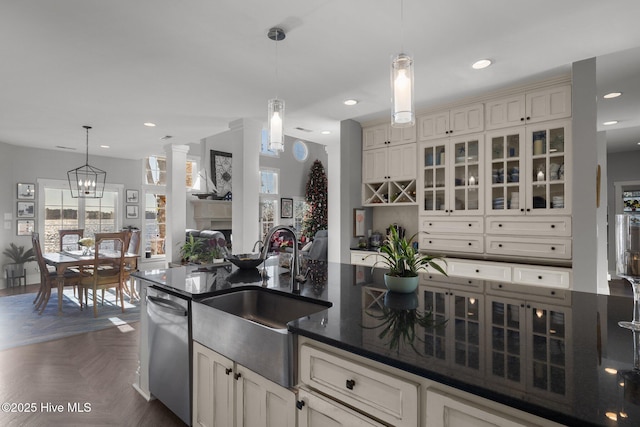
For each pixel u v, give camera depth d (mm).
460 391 853
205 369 1720
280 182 10727
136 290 5762
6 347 3305
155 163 8070
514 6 2031
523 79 3170
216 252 5691
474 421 817
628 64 2838
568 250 3096
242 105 3834
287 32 2330
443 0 1979
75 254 5047
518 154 3393
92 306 4871
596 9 2057
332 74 3018
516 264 3334
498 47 2547
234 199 4438
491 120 3555
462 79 3160
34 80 3117
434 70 2957
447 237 3881
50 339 3523
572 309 1419
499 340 1065
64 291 5828
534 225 3289
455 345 1023
